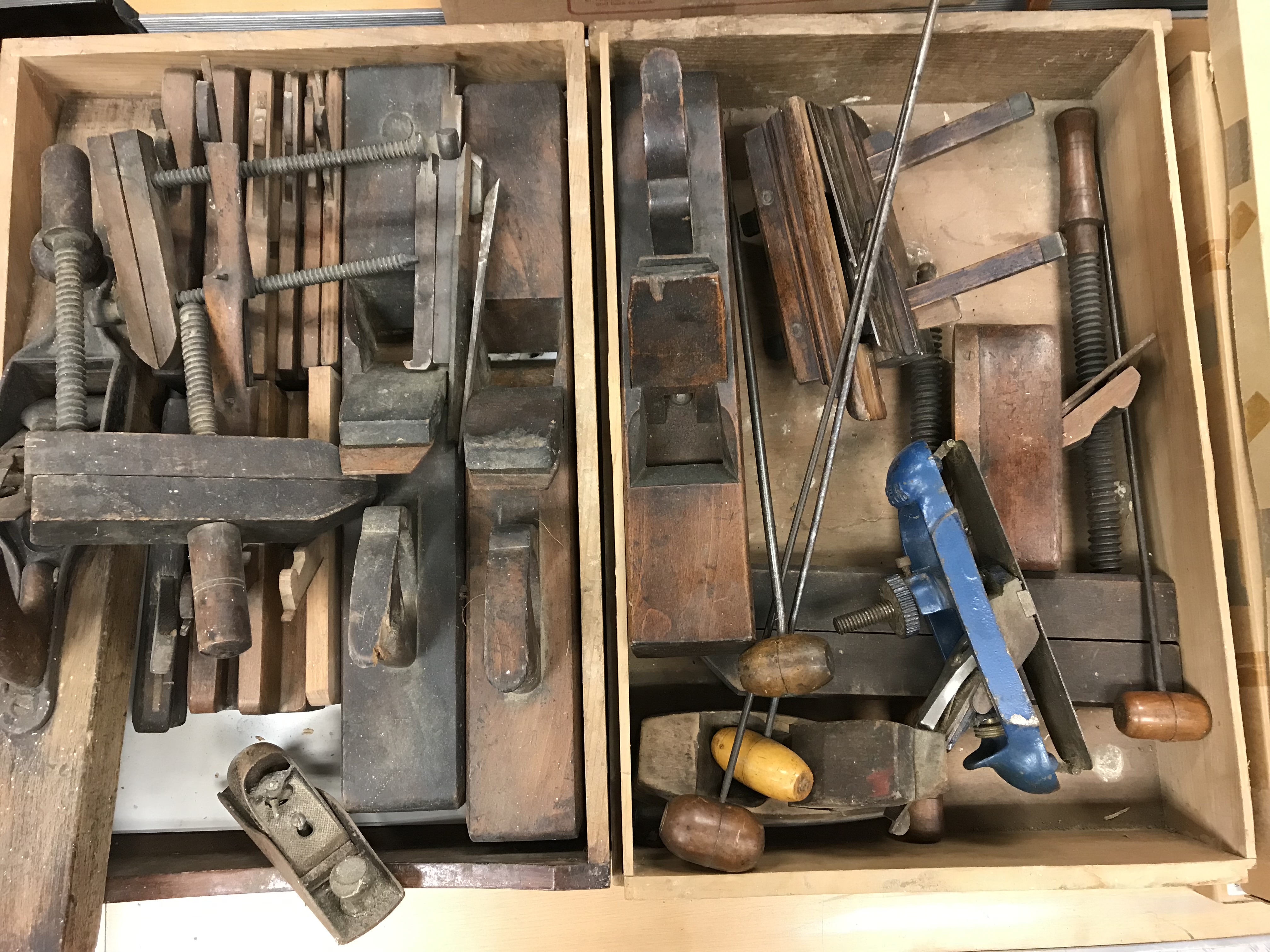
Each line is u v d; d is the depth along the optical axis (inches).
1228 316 47.8
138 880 43.1
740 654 47.0
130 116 50.4
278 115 48.3
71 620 42.8
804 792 42.8
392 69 47.3
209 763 50.9
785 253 49.3
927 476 44.1
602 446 51.3
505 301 46.2
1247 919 53.5
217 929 52.5
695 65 49.7
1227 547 47.4
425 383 40.9
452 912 53.1
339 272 43.1
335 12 58.4
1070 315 54.9
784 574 47.1
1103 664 48.3
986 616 42.3
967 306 54.8
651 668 52.2
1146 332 50.8
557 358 46.9
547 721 42.9
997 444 48.8
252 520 38.2
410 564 43.1
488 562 40.8
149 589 46.8
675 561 42.3
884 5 50.3
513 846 47.0
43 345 43.3
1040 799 51.9
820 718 50.4
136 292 41.7
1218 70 48.1
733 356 44.6
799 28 46.8
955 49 49.3
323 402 45.0
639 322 39.5
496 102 48.1
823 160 48.8
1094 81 53.4
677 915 53.3
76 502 36.3
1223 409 47.6
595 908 53.3
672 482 42.9
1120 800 51.9
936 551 43.4
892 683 47.9
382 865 41.7
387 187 46.3
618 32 46.6
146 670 46.0
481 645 43.3
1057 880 41.6
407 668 43.6
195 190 45.7
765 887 40.6
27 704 41.4
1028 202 55.4
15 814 40.6
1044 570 48.7
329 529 41.6
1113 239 53.4
